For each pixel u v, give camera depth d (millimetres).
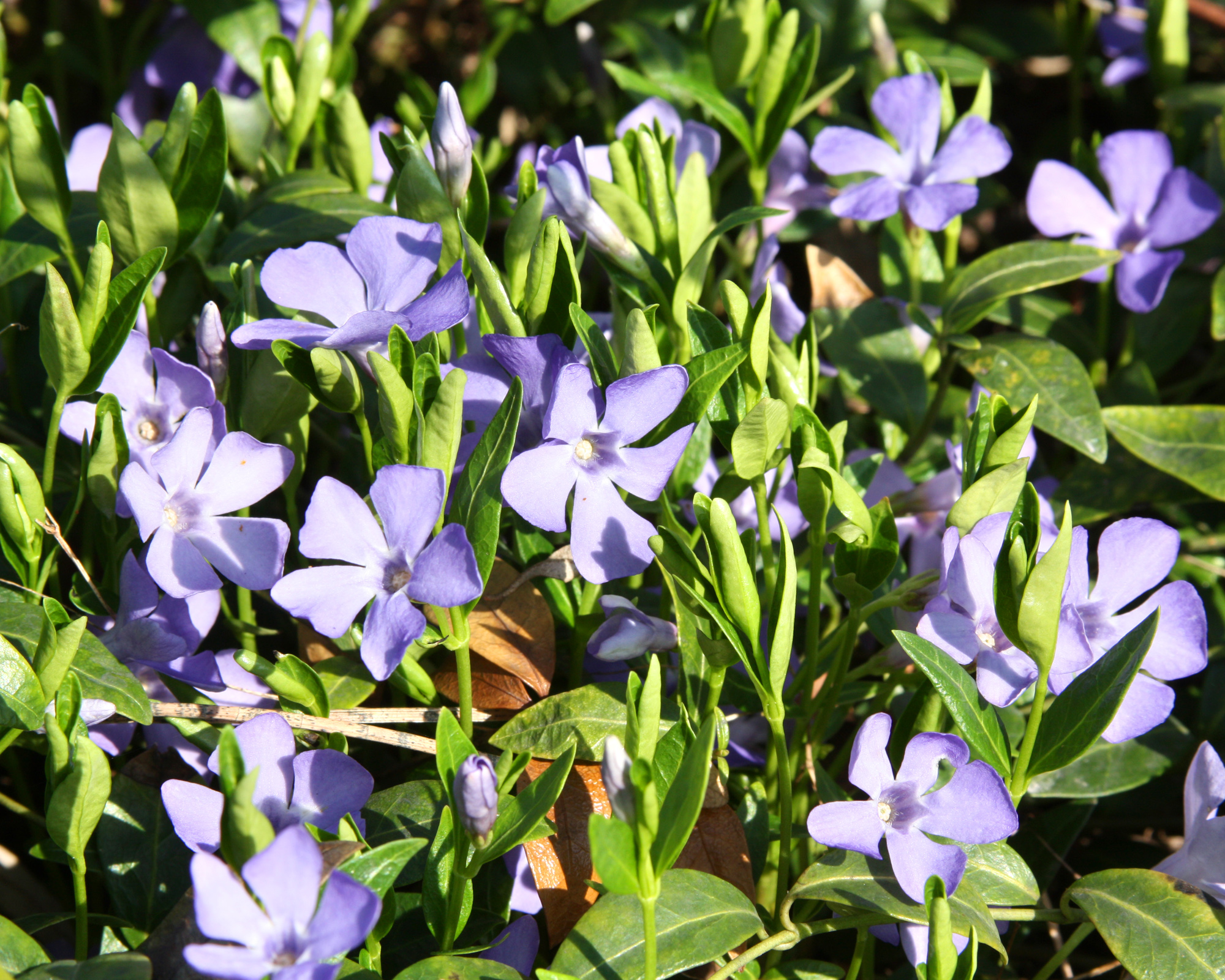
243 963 473
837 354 613
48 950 544
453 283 514
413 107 640
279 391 534
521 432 524
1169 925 514
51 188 547
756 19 639
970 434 534
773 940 516
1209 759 525
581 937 506
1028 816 582
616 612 537
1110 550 534
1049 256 596
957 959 509
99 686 514
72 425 540
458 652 517
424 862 524
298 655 552
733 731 560
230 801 480
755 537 568
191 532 521
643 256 554
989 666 519
